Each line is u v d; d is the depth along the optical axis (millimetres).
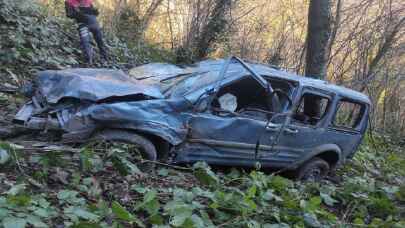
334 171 7926
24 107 5258
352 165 9031
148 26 13891
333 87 7133
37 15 10125
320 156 7379
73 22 11297
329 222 5188
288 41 14609
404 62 15609
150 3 14445
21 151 4340
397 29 13797
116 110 4918
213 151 5773
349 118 10727
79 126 4805
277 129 6266
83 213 3602
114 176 4797
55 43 9445
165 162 5469
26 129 5125
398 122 16984
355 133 7582
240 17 13711
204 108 5551
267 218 4777
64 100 5113
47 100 5105
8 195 3551
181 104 5363
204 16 13109
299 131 6602
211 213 4570
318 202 5152
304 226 4824
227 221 4441
